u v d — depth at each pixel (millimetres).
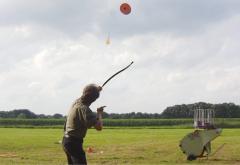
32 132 63125
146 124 100000
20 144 36562
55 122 106250
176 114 108375
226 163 23641
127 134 54812
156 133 57281
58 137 47406
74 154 11008
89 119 10922
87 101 11141
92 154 27938
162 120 100250
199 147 24031
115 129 78812
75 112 11000
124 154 27469
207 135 24047
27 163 24078
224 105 102375
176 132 60812
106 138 45000
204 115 24984
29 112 120625
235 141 32438
